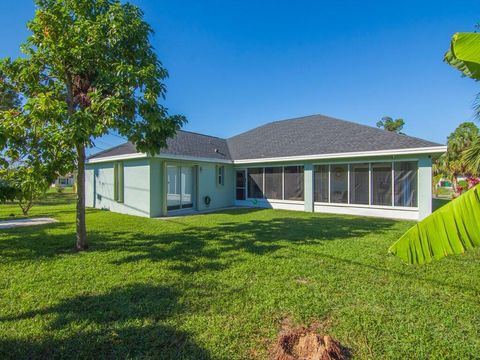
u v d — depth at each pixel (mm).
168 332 3041
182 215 12875
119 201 13867
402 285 4344
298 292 4062
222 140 21281
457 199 2500
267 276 4715
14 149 5414
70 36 5809
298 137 16578
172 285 4320
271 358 2629
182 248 6590
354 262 5488
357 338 2957
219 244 6992
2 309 3547
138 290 4125
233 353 2703
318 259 5676
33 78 5906
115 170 14078
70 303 3713
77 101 6461
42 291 4098
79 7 6016
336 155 12836
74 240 7418
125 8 6195
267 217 11992
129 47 6340
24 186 5422
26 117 5168
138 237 7879
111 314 3410
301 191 14594
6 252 6238
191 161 14328
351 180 13086
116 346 2799
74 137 5137
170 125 6434
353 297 3910
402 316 3398
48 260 5629
